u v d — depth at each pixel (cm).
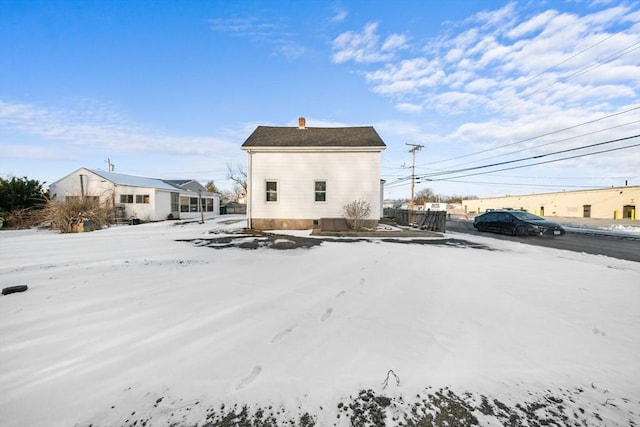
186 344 260
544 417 178
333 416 179
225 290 418
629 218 2855
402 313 336
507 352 250
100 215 1501
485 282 468
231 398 193
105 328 292
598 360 240
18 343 261
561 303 374
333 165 1305
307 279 478
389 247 819
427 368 225
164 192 2070
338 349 253
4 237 1091
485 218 1452
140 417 177
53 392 195
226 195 5084
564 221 2562
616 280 489
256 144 1306
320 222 1280
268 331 287
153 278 480
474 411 183
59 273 512
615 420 176
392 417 178
